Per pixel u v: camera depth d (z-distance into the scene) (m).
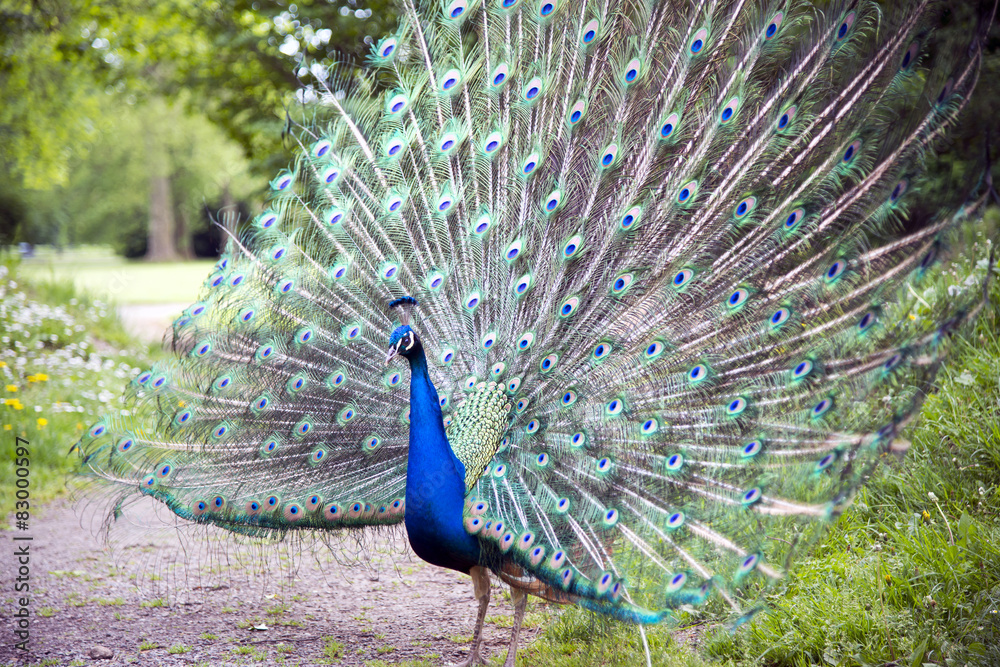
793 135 3.75
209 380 4.39
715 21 3.96
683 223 3.88
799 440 3.36
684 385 3.70
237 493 4.35
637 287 3.88
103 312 13.62
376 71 4.60
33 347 11.01
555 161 4.21
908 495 4.57
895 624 3.53
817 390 3.43
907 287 3.32
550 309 4.01
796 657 3.61
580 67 4.23
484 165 4.36
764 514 3.29
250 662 4.31
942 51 3.43
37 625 4.83
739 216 3.77
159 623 4.87
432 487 3.71
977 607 3.49
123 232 55.19
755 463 3.41
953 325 3.13
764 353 3.61
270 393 4.35
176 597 5.29
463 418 3.98
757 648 3.72
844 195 3.61
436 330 4.32
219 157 46.28
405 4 4.56
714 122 3.89
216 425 4.35
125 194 50.41
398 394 4.34
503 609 5.00
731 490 3.41
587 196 4.07
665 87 4.04
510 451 3.88
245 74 12.55
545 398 3.91
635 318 3.86
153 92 14.49
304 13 10.76
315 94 4.62
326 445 4.34
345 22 10.26
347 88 4.61
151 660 4.35
